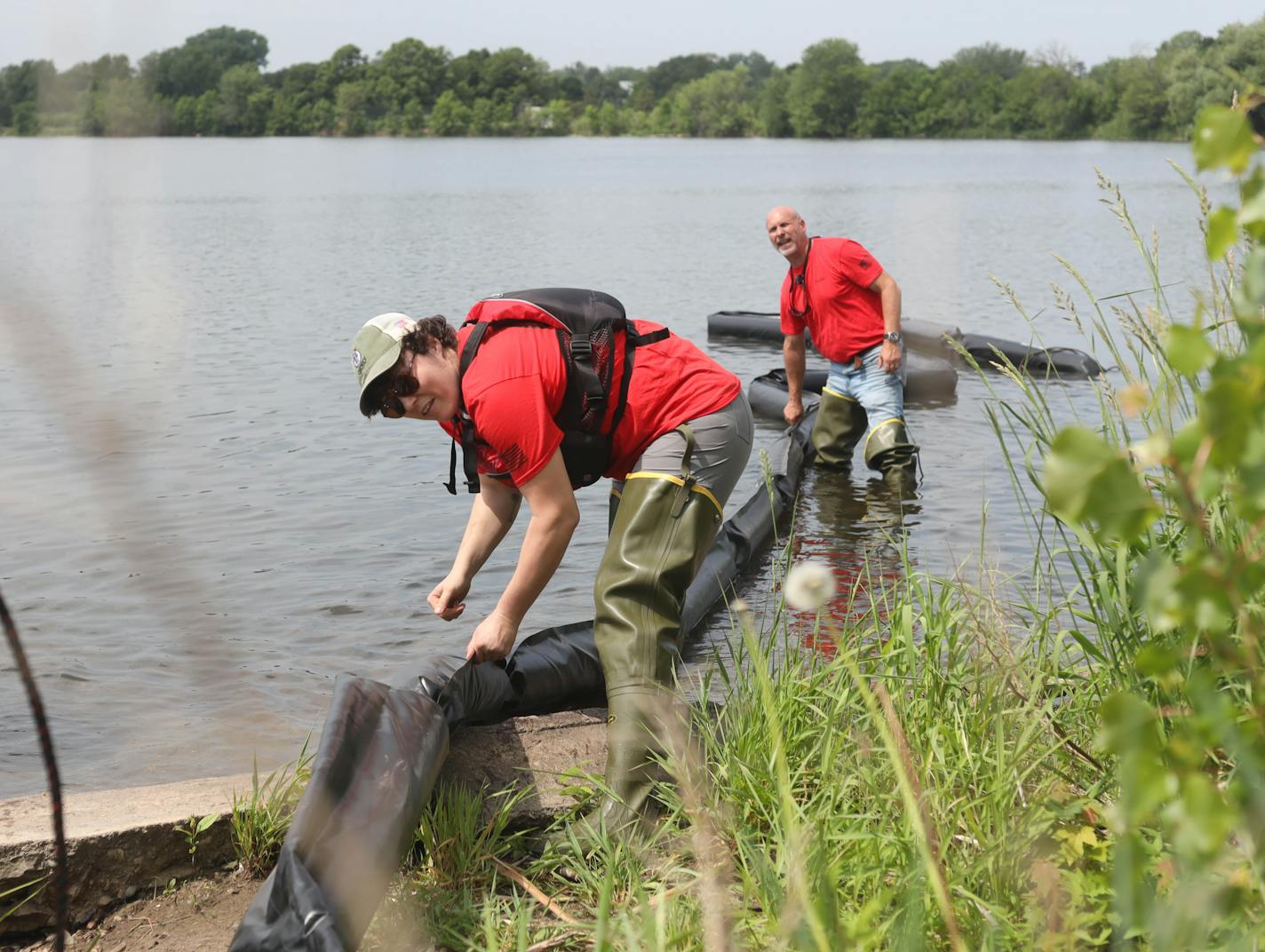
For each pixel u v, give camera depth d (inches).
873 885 98.7
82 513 269.9
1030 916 88.9
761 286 754.2
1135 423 155.8
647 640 134.3
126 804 124.8
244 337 558.9
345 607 226.5
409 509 293.0
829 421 323.3
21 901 114.9
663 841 119.6
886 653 137.3
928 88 5196.9
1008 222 1242.0
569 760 139.2
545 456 129.9
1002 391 424.8
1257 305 54.6
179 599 223.8
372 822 109.0
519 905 106.7
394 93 5999.0
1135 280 739.4
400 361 129.6
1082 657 135.9
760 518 258.8
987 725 120.0
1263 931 71.9
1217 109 54.4
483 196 1782.7
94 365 464.8
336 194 1825.8
